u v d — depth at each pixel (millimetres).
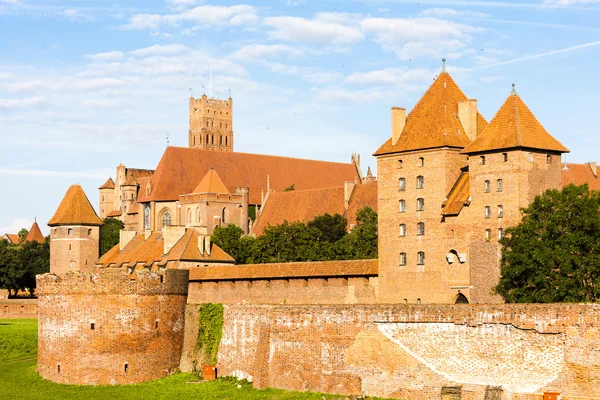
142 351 121562
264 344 113500
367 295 139125
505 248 113188
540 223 109688
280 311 112500
